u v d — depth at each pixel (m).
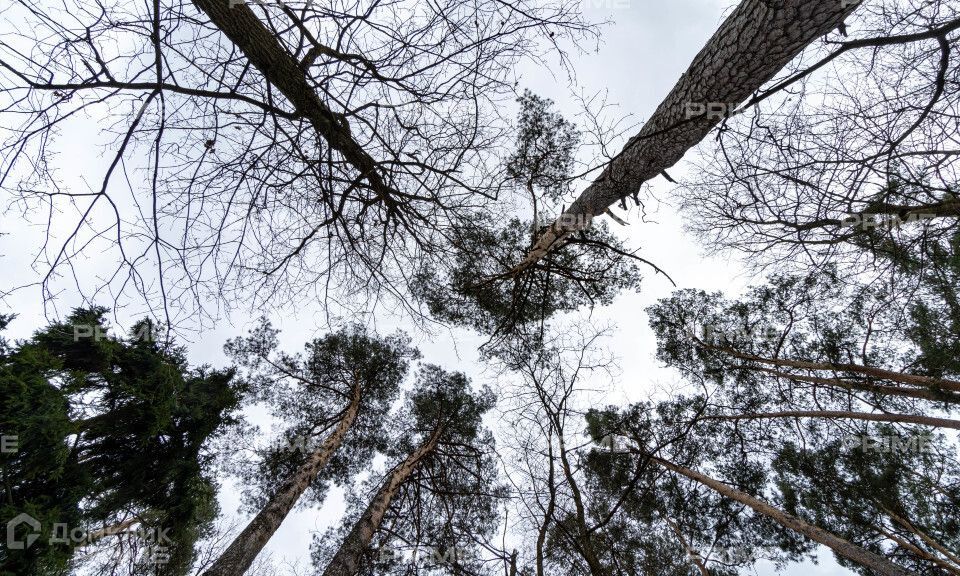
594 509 7.16
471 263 5.21
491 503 8.23
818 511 6.07
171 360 5.45
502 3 2.93
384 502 6.64
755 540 6.60
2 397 4.12
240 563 4.86
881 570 4.14
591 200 4.55
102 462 5.24
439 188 3.94
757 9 2.68
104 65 2.42
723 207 6.14
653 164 3.93
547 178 4.82
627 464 7.08
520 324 6.55
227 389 6.70
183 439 6.03
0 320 4.85
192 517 6.09
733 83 3.04
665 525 7.21
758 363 7.33
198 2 2.44
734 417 6.98
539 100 4.69
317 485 8.44
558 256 5.79
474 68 3.19
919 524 5.54
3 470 4.09
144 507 5.62
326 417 9.02
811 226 4.93
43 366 4.55
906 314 5.35
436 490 7.64
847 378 6.13
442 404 8.75
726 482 6.73
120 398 5.25
